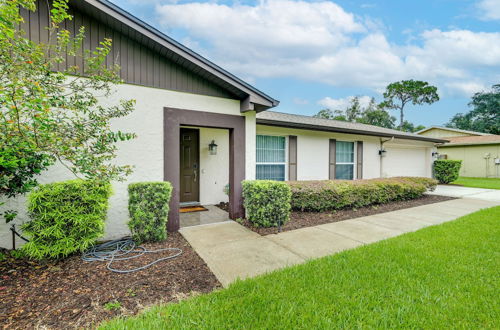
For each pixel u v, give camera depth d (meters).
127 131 4.14
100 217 3.35
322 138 8.61
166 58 4.47
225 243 3.86
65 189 3.08
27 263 3.00
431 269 2.86
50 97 2.88
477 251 3.40
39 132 2.47
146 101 4.29
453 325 1.95
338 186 6.30
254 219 4.73
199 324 1.91
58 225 3.04
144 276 2.76
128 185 3.91
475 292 2.39
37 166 2.91
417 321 1.98
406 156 12.20
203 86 4.83
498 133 28.31
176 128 4.55
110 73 3.32
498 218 5.34
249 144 5.40
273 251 3.52
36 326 1.91
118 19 3.75
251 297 2.27
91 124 2.97
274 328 1.88
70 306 2.17
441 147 20.05
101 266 3.00
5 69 2.38
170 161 4.50
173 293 2.41
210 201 7.13
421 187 8.12
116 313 2.09
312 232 4.45
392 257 3.20
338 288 2.45
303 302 2.21
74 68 3.15
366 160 10.03
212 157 7.16
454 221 5.13
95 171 2.77
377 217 5.66
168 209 4.02
